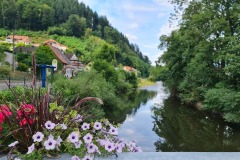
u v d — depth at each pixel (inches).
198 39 906.1
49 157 99.3
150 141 531.5
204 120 773.3
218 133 610.2
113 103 999.0
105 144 103.5
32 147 96.4
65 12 5364.2
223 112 761.0
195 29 901.2
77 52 4023.1
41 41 4485.7
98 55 2566.4
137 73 4537.4
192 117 828.0
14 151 99.9
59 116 109.5
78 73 861.2
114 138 118.6
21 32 4559.5
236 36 773.3
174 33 1177.4
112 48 2628.0
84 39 5004.9
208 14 856.9
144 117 816.3
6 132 111.7
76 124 112.4
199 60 858.8
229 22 868.6
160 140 539.8
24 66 1574.8
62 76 625.0
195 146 506.0
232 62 737.6
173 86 1457.9
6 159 100.7
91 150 101.2
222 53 786.8
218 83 808.3
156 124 705.0
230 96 682.2
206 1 893.8
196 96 978.7
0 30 4284.0
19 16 4650.6
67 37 4830.2
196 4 939.3
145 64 5728.3
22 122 104.5
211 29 826.2
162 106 1123.9
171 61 1205.7
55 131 104.1
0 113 110.7
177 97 1456.7
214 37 853.2
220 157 103.4
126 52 5723.4
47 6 5009.8
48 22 4972.9
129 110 965.8
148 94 1934.1
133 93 1994.3
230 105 681.6
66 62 2182.6
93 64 1444.4
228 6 858.8
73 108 112.6
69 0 5669.3
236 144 521.0
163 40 1212.5
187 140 546.9
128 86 2046.0
